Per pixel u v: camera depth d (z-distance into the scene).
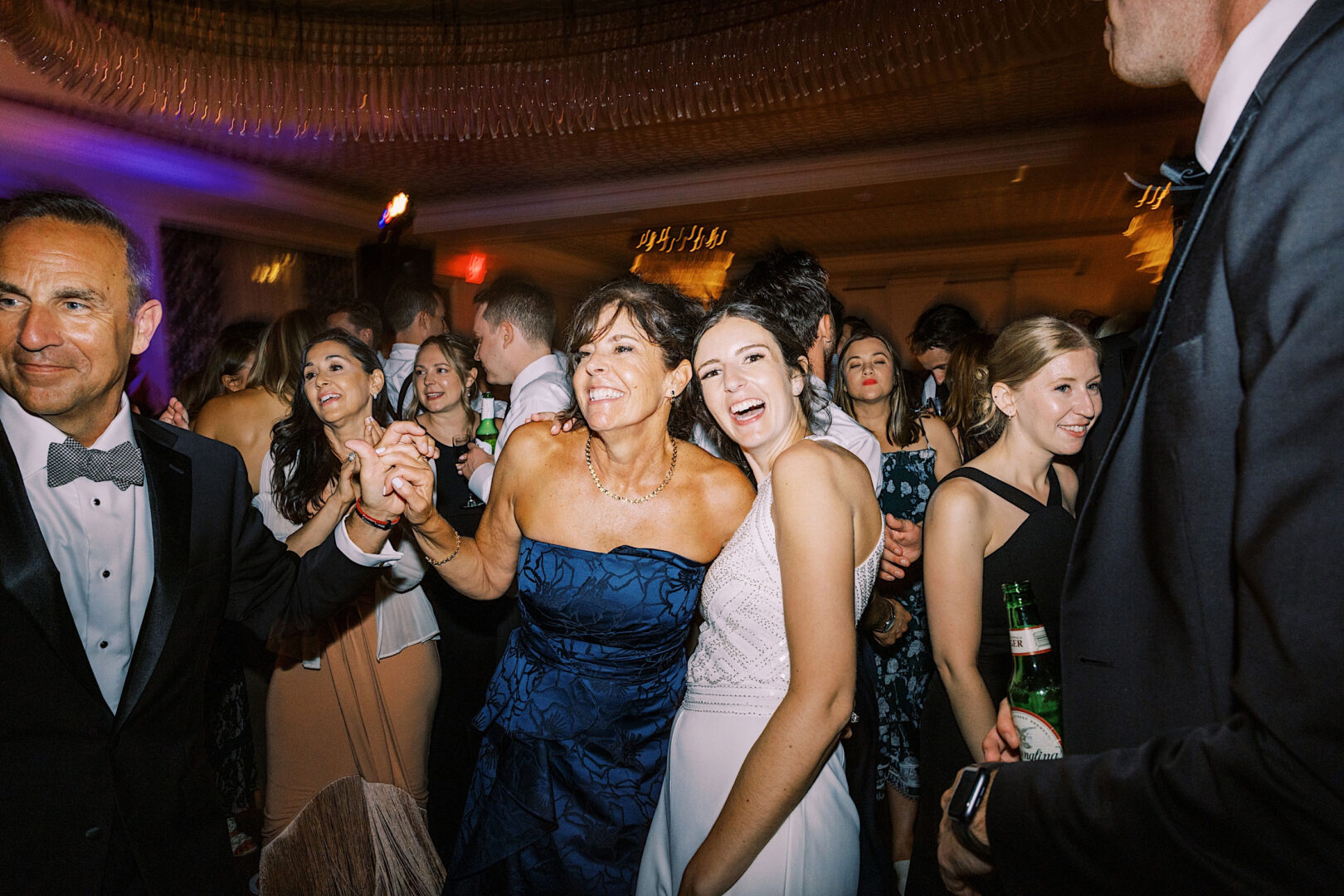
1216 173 0.76
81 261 1.18
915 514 2.94
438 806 2.93
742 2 3.70
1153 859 0.66
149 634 1.28
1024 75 6.13
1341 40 0.65
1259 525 0.60
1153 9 0.81
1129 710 0.83
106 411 1.31
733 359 1.53
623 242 11.34
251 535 1.52
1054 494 1.89
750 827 1.24
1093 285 11.65
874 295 12.80
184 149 7.48
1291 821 0.57
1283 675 0.58
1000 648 1.78
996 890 0.92
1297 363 0.60
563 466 1.84
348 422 2.55
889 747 2.73
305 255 9.65
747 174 8.99
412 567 2.38
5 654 1.15
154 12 3.63
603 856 1.65
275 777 2.41
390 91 4.26
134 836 1.24
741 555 1.46
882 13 3.41
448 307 11.77
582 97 4.21
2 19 3.39
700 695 1.52
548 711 1.71
